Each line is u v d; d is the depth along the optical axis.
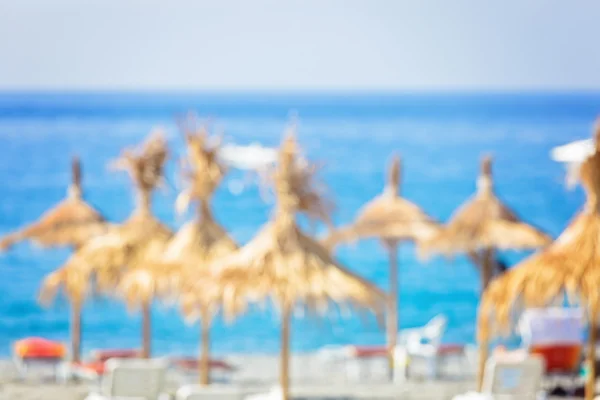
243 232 61.41
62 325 42.28
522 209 71.12
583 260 21.39
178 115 25.50
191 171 25.38
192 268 24.58
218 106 192.25
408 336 30.20
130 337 40.59
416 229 29.80
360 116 158.75
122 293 26.89
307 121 148.00
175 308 44.41
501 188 79.56
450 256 29.59
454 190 79.38
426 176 86.56
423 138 117.81
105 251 26.77
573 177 22.58
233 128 133.88
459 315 44.22
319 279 22.38
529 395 22.84
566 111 164.12
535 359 22.80
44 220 30.09
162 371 21.86
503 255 53.03
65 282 26.91
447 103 199.00
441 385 27.64
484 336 22.31
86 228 29.92
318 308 22.22
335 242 30.20
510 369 22.77
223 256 24.78
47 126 136.75
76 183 30.70
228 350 38.31
